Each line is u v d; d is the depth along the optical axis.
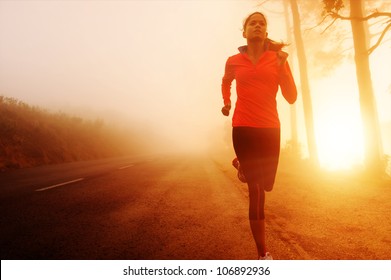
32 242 2.82
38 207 4.27
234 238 3.10
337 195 5.82
